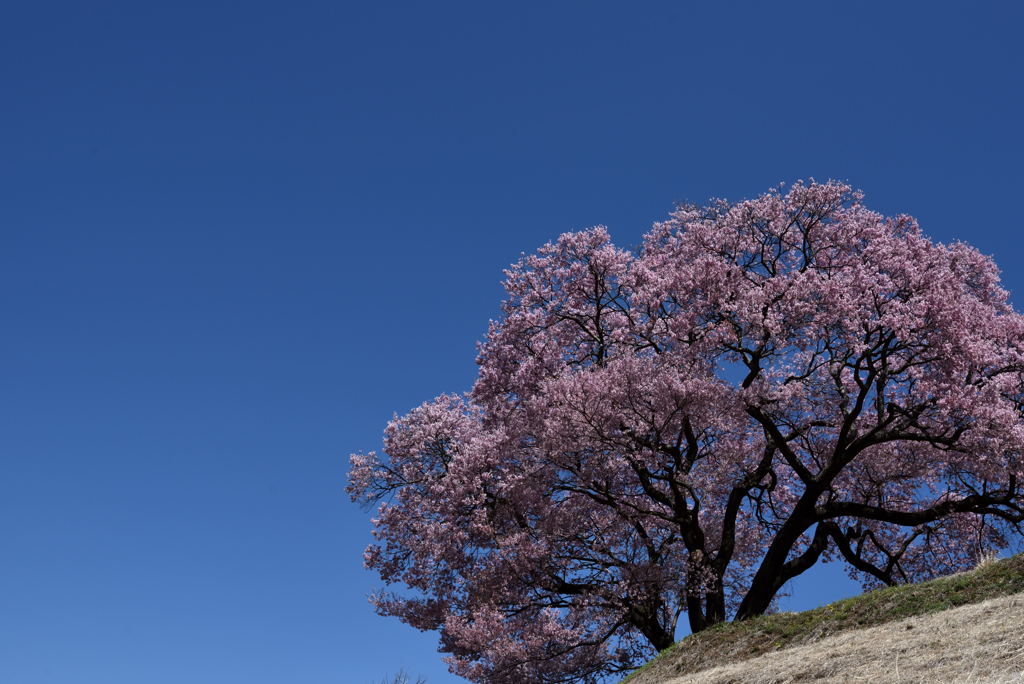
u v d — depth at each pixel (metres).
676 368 24.98
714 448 28.14
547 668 25.42
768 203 26.22
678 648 17.14
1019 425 23.41
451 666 25.08
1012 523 25.08
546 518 25.81
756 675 12.43
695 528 25.66
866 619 14.65
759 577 25.30
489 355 28.25
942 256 27.34
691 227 27.09
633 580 24.88
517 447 26.47
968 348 23.44
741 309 23.98
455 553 26.34
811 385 25.86
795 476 30.62
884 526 29.94
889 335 24.03
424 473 28.92
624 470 27.25
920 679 9.98
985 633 10.98
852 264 26.17
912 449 26.83
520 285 27.91
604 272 27.19
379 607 27.41
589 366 27.08
